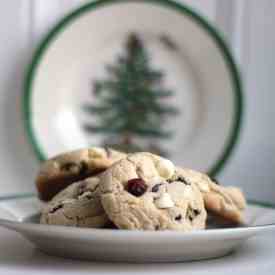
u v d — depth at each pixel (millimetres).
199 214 425
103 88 731
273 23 756
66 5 724
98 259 420
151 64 734
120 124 735
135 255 410
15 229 415
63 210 437
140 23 729
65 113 720
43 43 701
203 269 408
